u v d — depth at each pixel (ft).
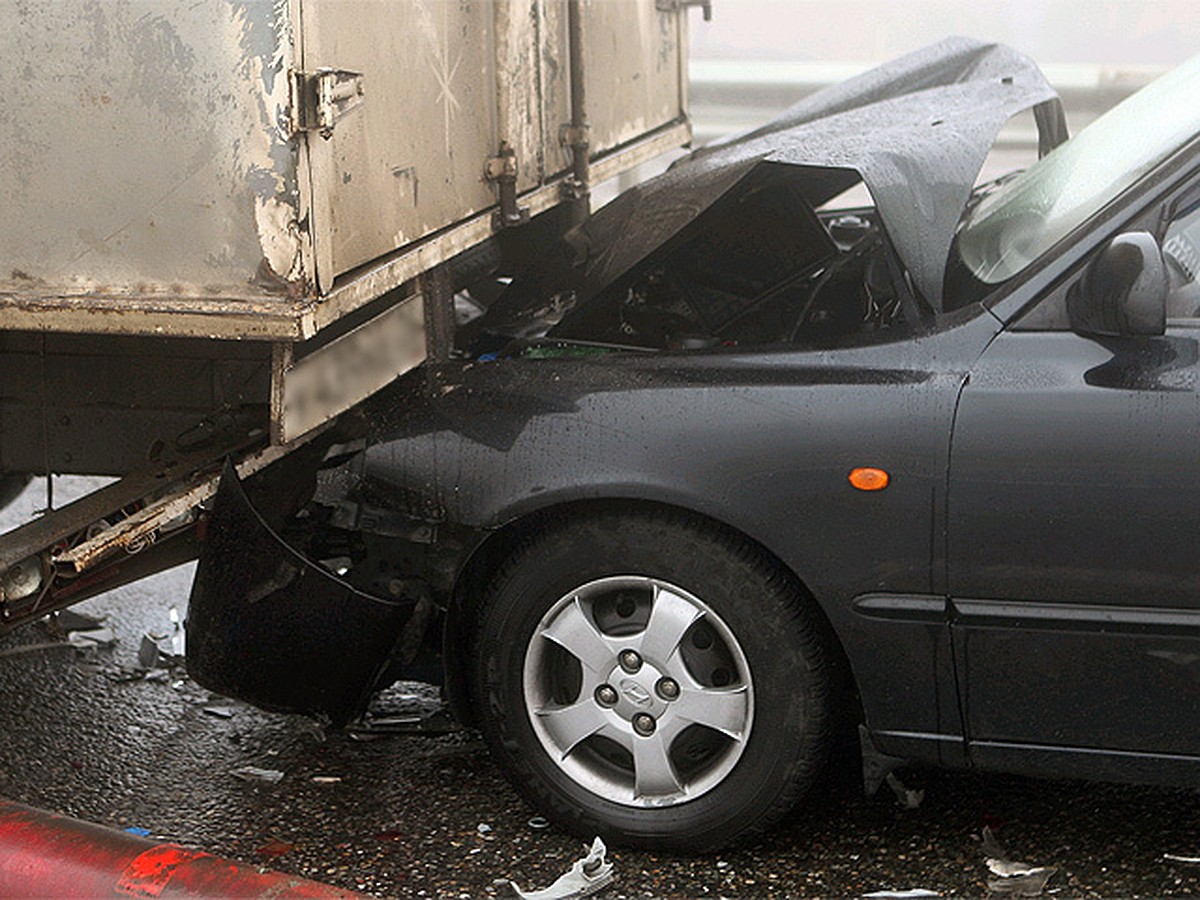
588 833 11.00
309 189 9.43
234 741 13.08
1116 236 10.02
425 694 13.85
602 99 15.43
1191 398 9.52
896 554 10.00
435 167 11.41
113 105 9.49
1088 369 9.76
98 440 12.25
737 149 12.60
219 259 9.53
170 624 15.64
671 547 10.41
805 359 10.46
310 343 10.59
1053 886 10.36
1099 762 10.07
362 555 11.78
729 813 10.61
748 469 10.13
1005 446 9.77
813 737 10.41
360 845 11.24
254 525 10.64
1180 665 9.70
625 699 10.69
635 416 10.42
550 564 10.67
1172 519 9.52
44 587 10.97
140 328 9.74
